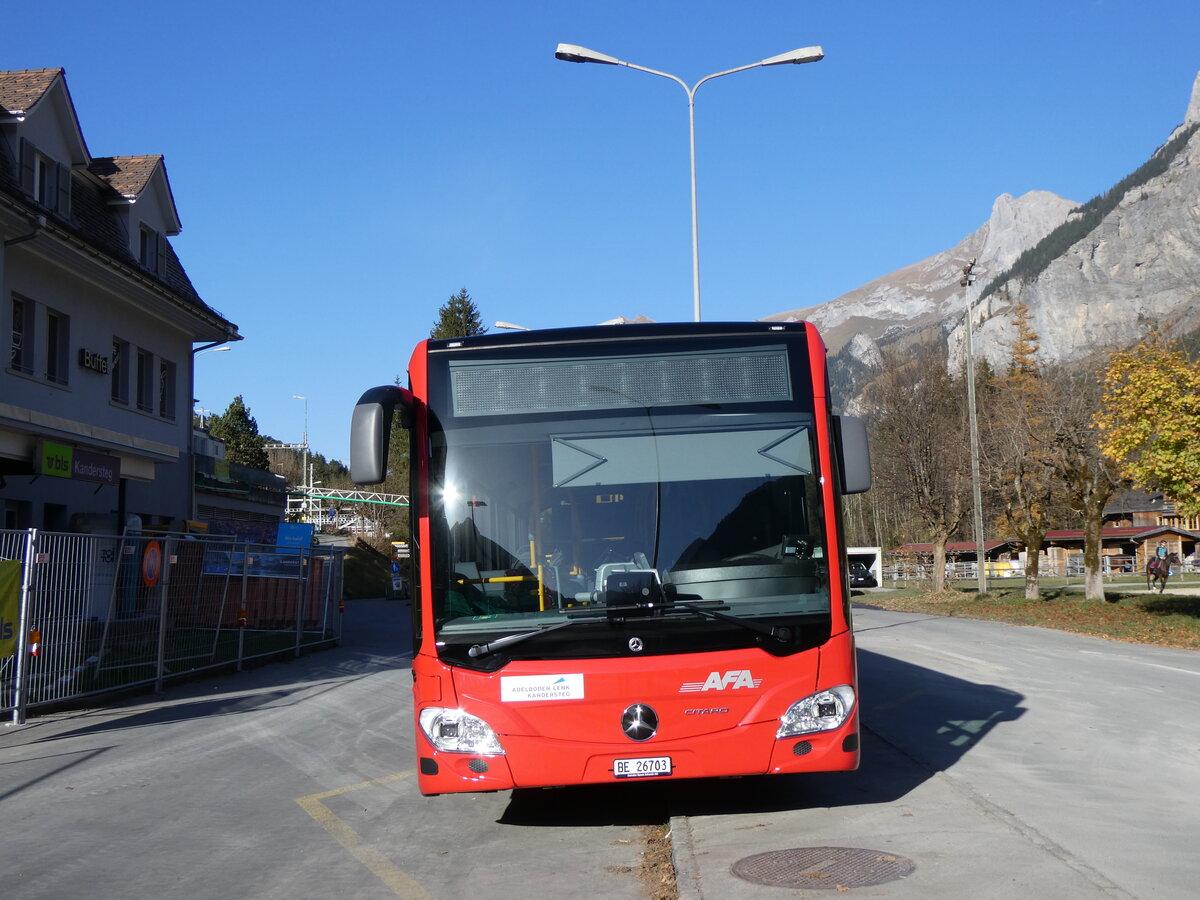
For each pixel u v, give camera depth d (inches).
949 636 942.4
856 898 198.2
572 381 276.8
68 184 906.1
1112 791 298.8
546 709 254.2
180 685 653.9
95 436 870.4
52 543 513.3
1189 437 881.5
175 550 647.1
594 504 267.4
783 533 266.2
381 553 3152.1
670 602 258.2
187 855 266.4
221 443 1713.8
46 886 240.4
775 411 275.6
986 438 1604.3
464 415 275.3
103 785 357.1
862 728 426.0
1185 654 744.3
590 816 300.4
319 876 245.3
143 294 968.9
